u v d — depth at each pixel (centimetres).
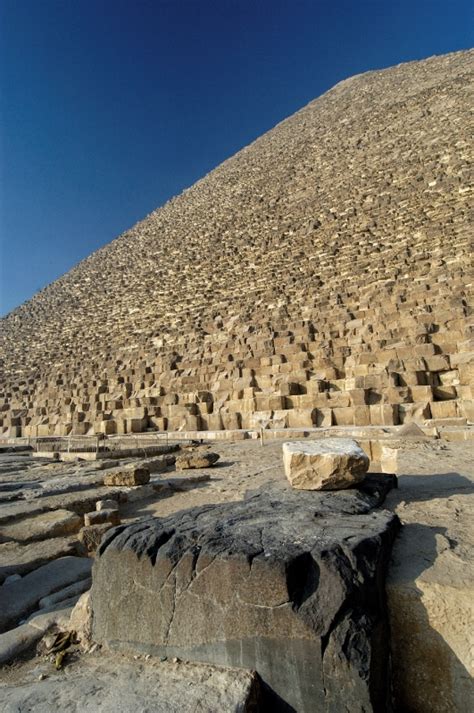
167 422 1952
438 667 222
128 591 275
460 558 261
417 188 2839
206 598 245
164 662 249
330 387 1633
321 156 4431
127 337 2955
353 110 5419
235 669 230
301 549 240
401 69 6512
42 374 3064
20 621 346
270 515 314
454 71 5034
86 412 2261
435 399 1384
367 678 198
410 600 233
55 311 4231
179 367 2272
